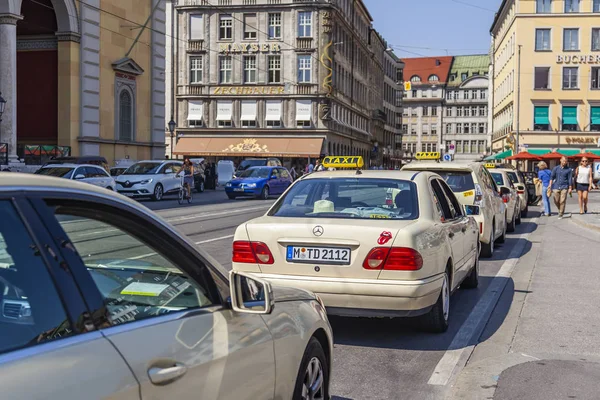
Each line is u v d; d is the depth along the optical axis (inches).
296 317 141.9
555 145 2514.8
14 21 1221.1
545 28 2517.2
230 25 2347.4
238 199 1322.6
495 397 197.3
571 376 216.8
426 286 242.7
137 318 100.4
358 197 273.6
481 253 506.3
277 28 2319.1
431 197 278.8
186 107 2381.9
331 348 161.3
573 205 1197.1
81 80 1418.6
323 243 244.1
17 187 87.3
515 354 243.0
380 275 238.4
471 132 5201.8
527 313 313.6
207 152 2343.8
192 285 115.8
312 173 298.8
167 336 99.2
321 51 2292.1
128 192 1183.6
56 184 93.6
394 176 283.6
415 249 238.5
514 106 2573.8
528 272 436.5
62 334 84.4
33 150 1317.7
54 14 1402.6
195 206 1087.0
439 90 5216.5
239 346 113.7
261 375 121.3
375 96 3523.6
